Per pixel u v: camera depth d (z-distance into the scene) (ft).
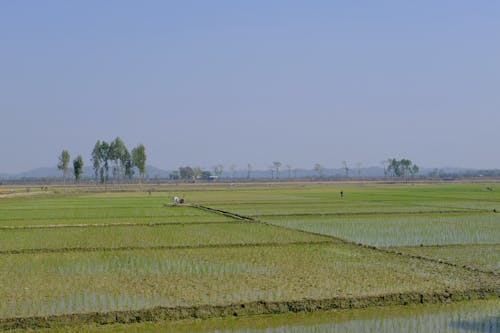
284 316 59.00
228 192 357.20
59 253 97.45
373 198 265.13
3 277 76.13
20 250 99.66
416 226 139.33
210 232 127.54
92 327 55.11
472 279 73.36
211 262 87.71
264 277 75.31
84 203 241.14
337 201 242.58
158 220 157.69
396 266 83.51
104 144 586.04
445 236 119.75
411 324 56.13
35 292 66.64
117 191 393.50
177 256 93.76
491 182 609.42
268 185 529.04
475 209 189.47
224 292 66.13
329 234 123.75
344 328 54.95
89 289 68.23
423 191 350.64
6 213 183.62
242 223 148.66
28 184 653.30
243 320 57.52
